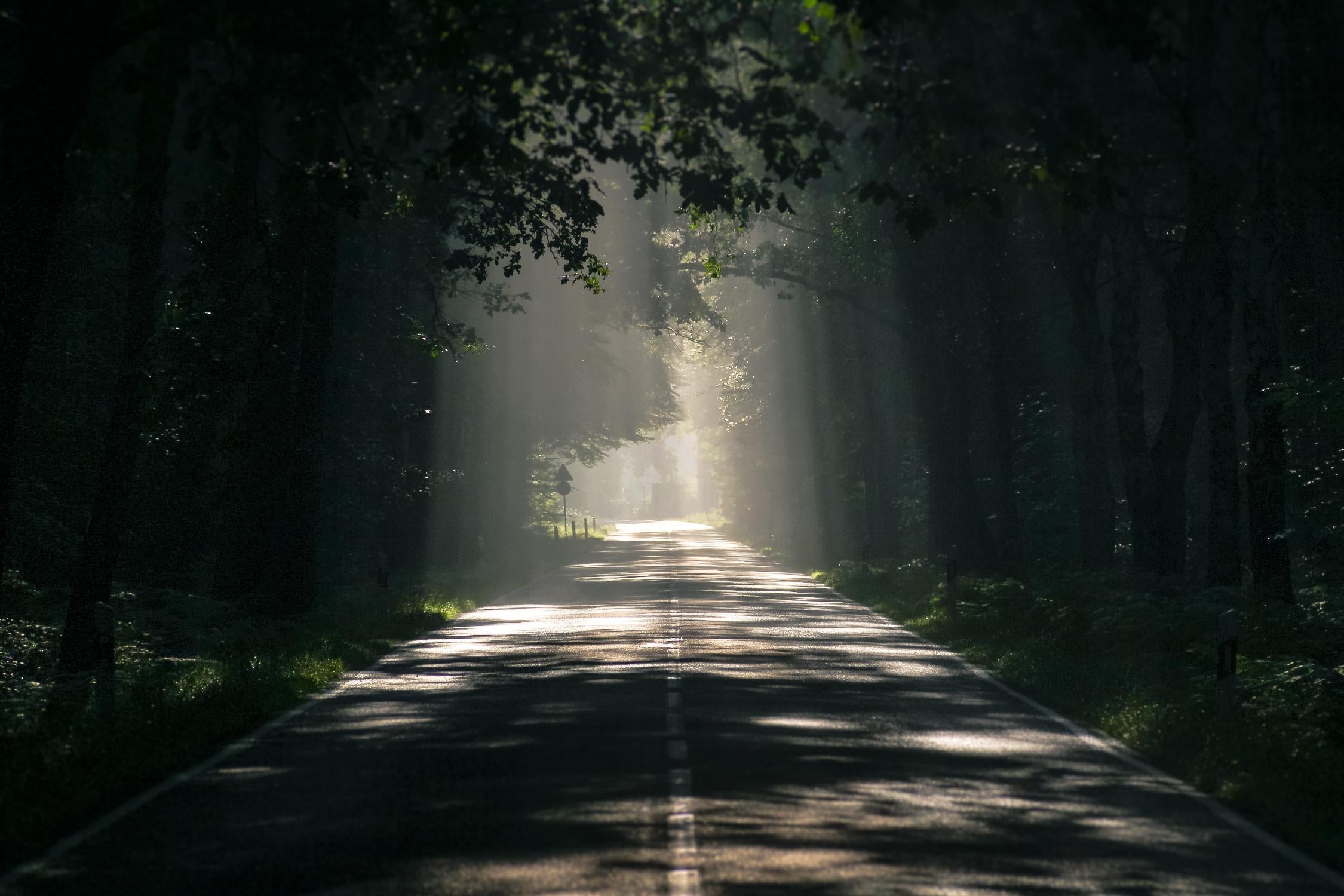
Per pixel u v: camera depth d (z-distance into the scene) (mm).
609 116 25391
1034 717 25875
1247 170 30969
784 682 31047
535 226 38719
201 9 23016
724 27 24578
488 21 23500
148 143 26359
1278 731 22469
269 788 18781
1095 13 23047
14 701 25984
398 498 70000
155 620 38938
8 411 23578
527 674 33156
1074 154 25078
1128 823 16656
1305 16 26391
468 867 14211
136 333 36094
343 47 23484
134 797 18188
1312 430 39438
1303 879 14133
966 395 67375
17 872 14344
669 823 16250
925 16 23422
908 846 15211
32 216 23078
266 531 46125
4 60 25234
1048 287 66562
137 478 48719
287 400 46625
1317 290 38469
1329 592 40094
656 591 68750
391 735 23516
